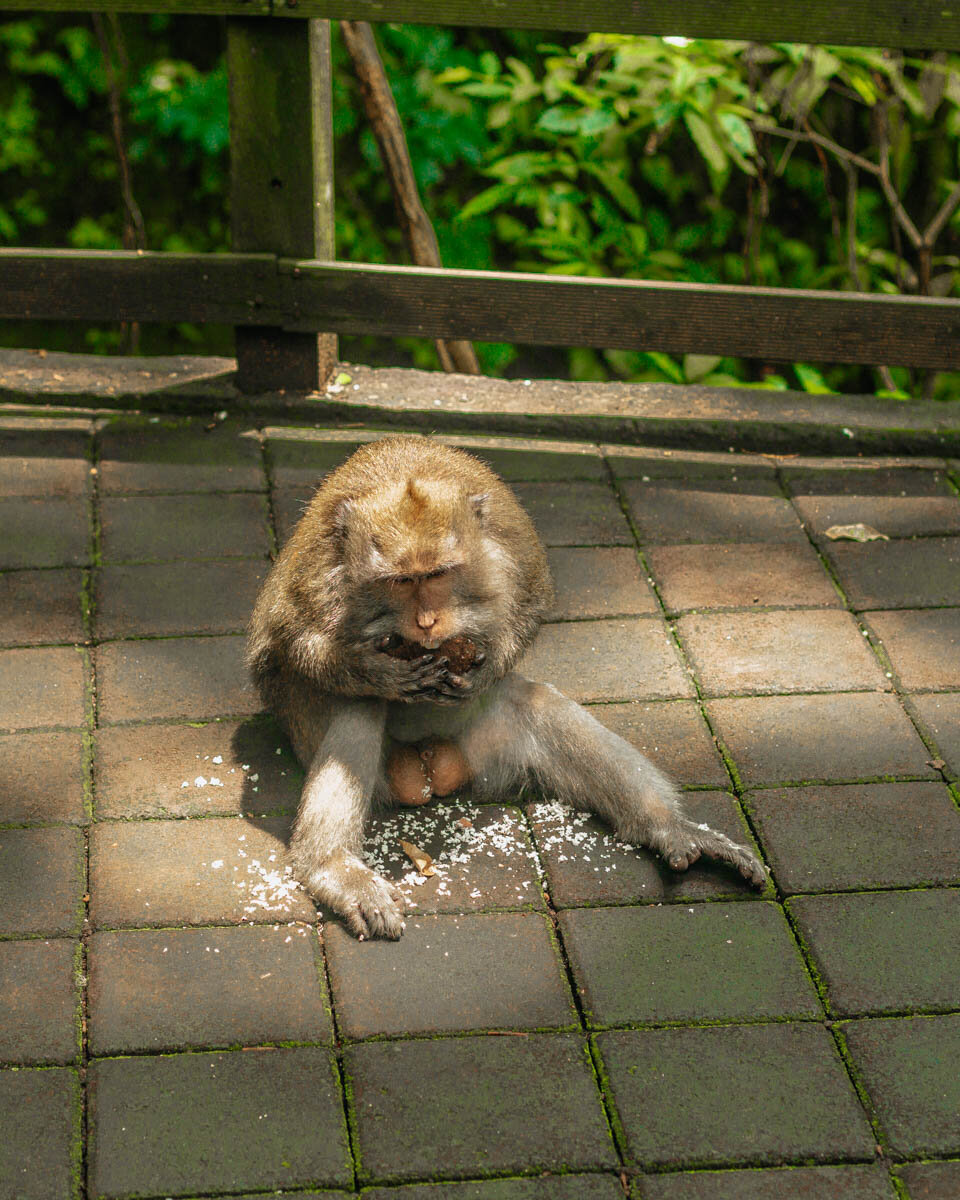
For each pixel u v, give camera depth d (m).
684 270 8.97
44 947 3.69
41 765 4.33
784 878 3.95
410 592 3.76
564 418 6.23
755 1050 3.43
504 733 4.24
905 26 5.46
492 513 4.03
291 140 5.85
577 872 3.99
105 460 5.93
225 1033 3.45
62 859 3.98
